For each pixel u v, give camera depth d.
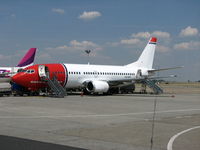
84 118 18.66
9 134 12.91
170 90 76.88
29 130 14.00
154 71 56.59
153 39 57.75
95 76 46.50
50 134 13.10
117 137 12.66
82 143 11.39
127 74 52.03
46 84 41.00
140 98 39.59
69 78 42.94
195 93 59.00
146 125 16.05
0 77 45.09
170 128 15.14
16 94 41.94
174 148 10.80
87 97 39.62
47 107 25.11
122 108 25.50
